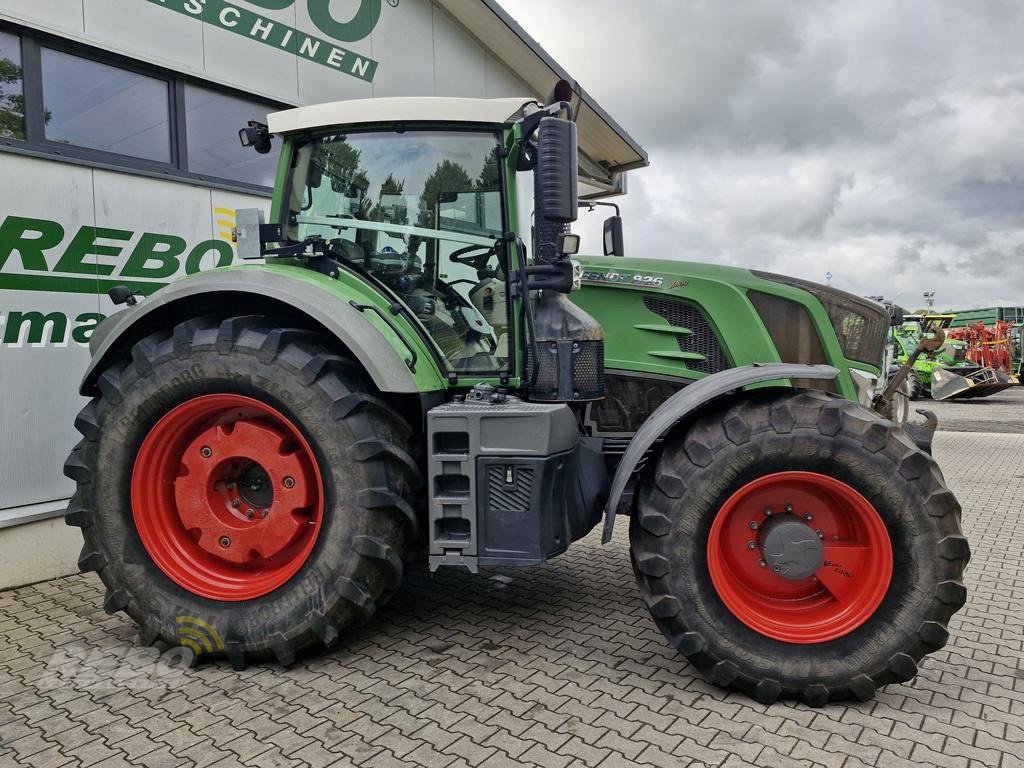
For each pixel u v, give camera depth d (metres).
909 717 2.43
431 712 2.43
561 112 2.73
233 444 2.87
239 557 2.87
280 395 2.75
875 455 2.50
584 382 3.08
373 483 2.72
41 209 3.79
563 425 2.77
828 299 3.45
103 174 4.06
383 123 3.05
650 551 2.63
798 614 2.63
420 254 3.12
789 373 2.71
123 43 4.18
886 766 2.12
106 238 4.09
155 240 4.34
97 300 4.05
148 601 2.88
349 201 3.17
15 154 3.68
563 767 2.10
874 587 2.52
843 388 3.43
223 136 4.88
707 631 2.55
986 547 4.63
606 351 3.57
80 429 2.97
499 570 4.06
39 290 3.80
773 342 3.43
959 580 2.47
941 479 2.50
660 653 2.94
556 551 2.75
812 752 2.19
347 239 3.18
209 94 4.78
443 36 6.76
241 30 4.89
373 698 2.54
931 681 2.71
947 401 16.45
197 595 2.85
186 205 4.52
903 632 2.46
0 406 3.67
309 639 2.76
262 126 3.40
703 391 2.72
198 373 2.82
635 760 2.14
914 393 16.80
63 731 2.32
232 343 2.79
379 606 2.91
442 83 6.77
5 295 3.66
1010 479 7.04
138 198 4.25
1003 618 3.37
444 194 3.08
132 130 4.34
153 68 4.41
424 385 2.91
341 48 5.68
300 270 3.08
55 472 3.90
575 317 3.12
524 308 2.97
